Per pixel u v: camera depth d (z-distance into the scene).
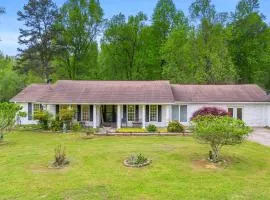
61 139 25.19
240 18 51.75
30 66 50.69
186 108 34.16
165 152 19.05
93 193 12.41
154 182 13.70
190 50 49.28
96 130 29.47
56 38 50.47
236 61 52.72
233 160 17.41
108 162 16.83
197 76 46.41
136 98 32.47
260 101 34.47
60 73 53.25
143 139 24.77
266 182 13.88
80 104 32.50
